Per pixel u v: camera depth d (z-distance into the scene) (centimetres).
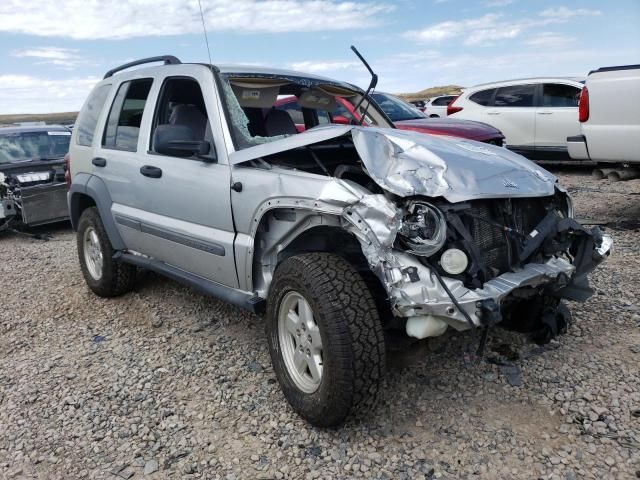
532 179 327
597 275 504
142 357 403
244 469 277
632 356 358
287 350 320
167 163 404
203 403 337
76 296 545
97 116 515
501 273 298
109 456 293
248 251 339
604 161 634
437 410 313
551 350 372
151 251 445
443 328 270
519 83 1092
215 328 445
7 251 789
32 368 397
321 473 270
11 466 289
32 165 906
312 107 491
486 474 263
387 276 266
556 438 285
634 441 278
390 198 285
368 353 273
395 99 953
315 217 303
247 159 338
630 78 587
